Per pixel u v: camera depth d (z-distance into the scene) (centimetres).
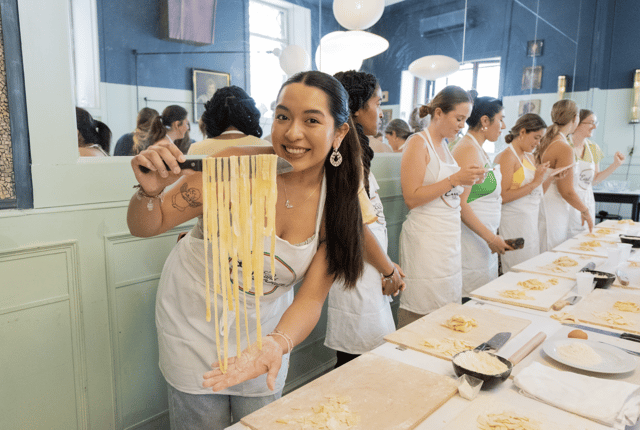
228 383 82
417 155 200
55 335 140
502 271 287
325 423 78
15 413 134
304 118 81
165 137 171
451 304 146
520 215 271
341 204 102
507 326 126
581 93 556
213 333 111
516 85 479
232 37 192
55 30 132
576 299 151
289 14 217
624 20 541
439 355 108
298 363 230
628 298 153
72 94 138
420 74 313
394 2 291
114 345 156
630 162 557
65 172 138
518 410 83
